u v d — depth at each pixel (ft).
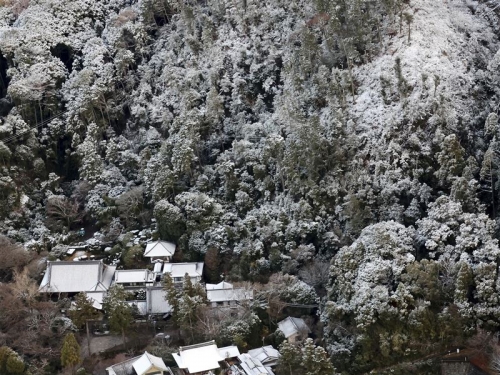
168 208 411.13
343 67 437.99
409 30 426.92
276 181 411.54
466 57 426.10
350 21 440.86
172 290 357.20
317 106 425.28
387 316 325.42
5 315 355.97
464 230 343.26
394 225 356.18
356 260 349.82
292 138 409.49
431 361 324.19
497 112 404.77
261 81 462.19
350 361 330.34
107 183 449.06
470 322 324.60
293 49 453.17
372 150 393.50
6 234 424.87
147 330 364.17
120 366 332.19
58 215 441.68
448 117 390.01
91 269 389.80
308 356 318.04
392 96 407.23
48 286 383.45
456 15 449.06
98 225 436.76
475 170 375.66
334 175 393.70
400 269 337.52
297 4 473.26
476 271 329.31
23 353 343.26
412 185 376.89
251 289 365.20
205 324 349.82
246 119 449.06
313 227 383.86
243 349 343.87
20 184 454.40
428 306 327.67
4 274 400.06
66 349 332.39
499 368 312.09
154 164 437.99
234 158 430.61
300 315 361.51
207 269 394.52
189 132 439.22
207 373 330.95
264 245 389.19
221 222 405.18
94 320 363.35
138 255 409.28
